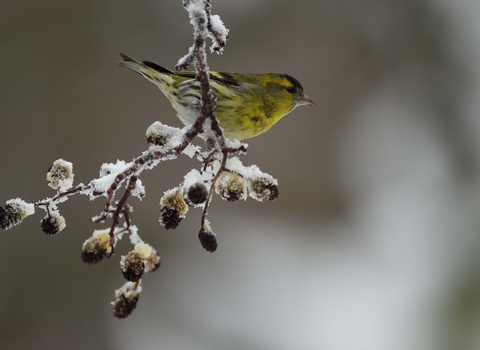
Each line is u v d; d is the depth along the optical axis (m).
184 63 4.27
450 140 13.67
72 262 11.05
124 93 12.37
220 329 10.52
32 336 10.45
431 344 10.16
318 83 13.73
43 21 12.52
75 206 11.44
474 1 14.25
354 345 10.11
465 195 12.80
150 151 4.37
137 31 13.02
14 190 11.38
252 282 11.46
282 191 12.93
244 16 13.79
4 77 12.02
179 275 11.50
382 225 12.69
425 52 14.27
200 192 4.07
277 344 10.22
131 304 4.38
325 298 11.17
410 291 11.13
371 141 13.57
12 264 10.90
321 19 14.01
